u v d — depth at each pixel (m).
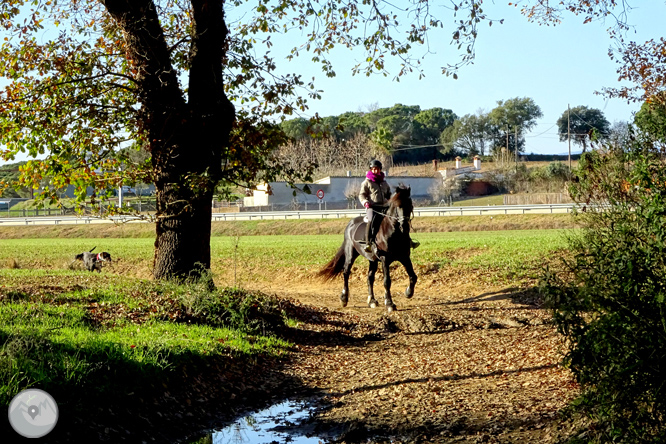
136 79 14.68
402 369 10.45
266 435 7.36
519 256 23.06
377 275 22.83
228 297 13.50
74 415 6.28
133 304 12.19
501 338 12.85
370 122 129.38
